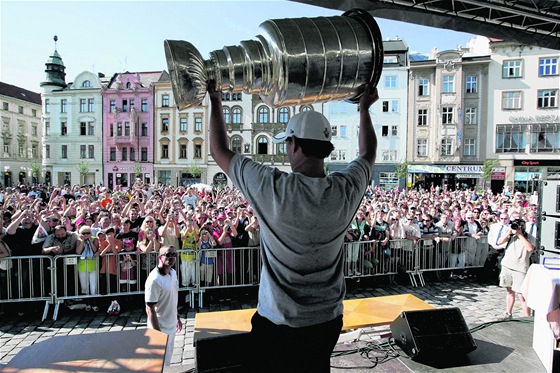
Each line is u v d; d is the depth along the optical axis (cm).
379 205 1212
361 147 164
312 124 145
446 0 309
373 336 490
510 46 3272
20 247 659
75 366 170
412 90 3509
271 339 140
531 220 740
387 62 3559
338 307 145
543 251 438
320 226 135
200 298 722
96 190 1883
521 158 3288
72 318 649
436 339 319
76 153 4247
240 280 757
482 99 3362
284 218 133
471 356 324
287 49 138
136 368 171
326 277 140
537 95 3250
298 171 147
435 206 1191
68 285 668
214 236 761
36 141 5569
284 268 137
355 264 830
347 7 280
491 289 832
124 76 4169
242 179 141
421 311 337
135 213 809
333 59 143
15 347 540
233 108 3856
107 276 679
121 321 637
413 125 3519
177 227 750
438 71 3419
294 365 139
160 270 413
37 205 1011
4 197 1391
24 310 672
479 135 3381
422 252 881
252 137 3841
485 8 321
